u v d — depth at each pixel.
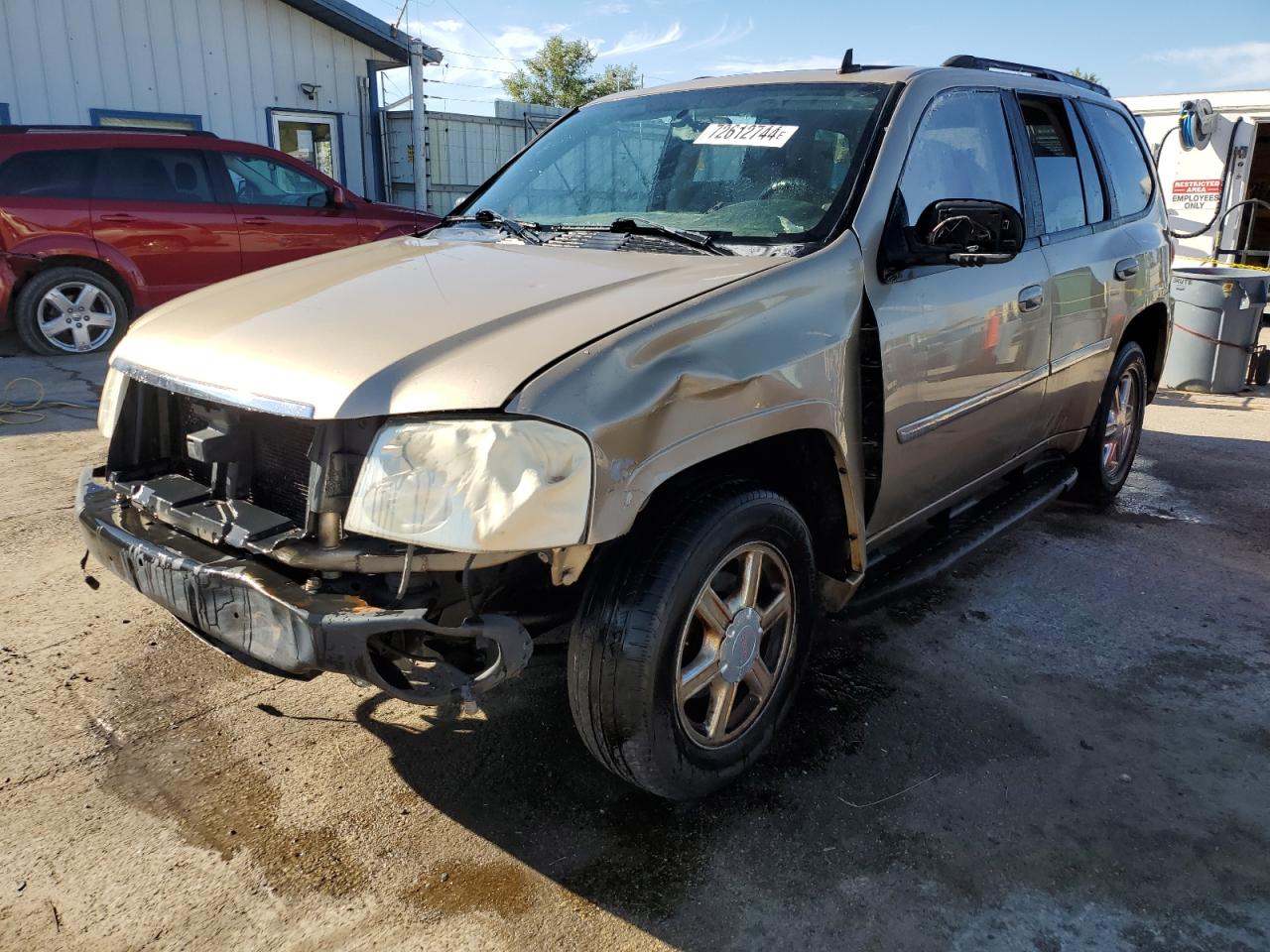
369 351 2.18
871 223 2.83
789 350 2.46
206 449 2.36
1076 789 2.67
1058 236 3.88
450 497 1.96
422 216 10.39
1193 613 3.83
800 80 3.40
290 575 2.21
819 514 2.87
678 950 2.09
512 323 2.24
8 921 2.11
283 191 9.53
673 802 2.58
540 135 3.94
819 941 2.12
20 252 8.20
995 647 3.50
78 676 3.11
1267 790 2.69
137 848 2.35
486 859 2.35
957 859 2.38
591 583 2.26
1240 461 6.15
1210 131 11.84
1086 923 2.19
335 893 2.23
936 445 3.14
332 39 14.22
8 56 11.66
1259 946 2.13
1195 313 8.24
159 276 8.84
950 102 3.33
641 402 2.09
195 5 12.88
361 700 3.04
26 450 5.61
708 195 3.10
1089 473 4.84
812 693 3.13
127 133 8.72
